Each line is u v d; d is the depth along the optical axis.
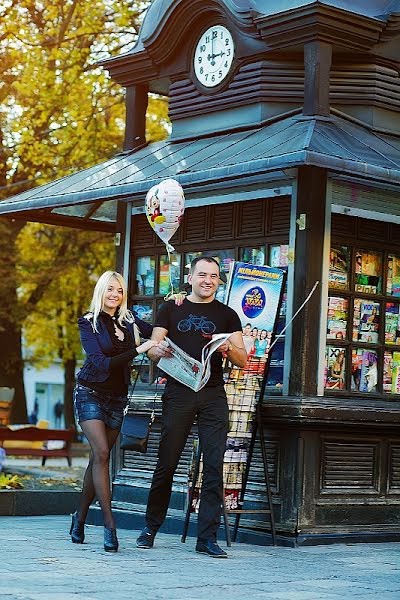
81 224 11.60
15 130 19.64
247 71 9.84
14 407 23.92
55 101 19.31
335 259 9.17
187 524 8.60
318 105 9.12
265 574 7.14
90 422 7.99
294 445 8.74
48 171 20.12
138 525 9.88
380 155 8.79
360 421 8.88
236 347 8.02
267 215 9.30
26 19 19.50
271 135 9.12
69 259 23.20
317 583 6.85
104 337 8.05
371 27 9.30
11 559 7.34
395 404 9.30
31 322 27.00
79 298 25.66
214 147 9.66
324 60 9.15
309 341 8.83
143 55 10.70
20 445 22.08
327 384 9.11
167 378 8.17
